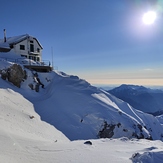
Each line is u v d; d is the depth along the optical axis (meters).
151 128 36.47
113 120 25.61
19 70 30.25
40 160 8.30
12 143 9.98
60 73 41.03
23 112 20.78
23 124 17.52
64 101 28.03
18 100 24.42
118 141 13.85
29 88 30.62
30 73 33.09
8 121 16.16
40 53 51.19
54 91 30.47
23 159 8.11
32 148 9.95
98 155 9.51
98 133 23.67
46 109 25.36
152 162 8.28
